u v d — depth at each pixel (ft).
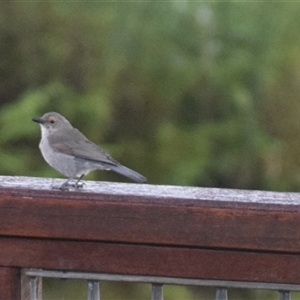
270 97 48.80
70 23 49.60
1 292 11.98
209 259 11.75
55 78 48.55
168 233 11.70
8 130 44.65
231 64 47.21
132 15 47.19
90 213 11.76
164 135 47.39
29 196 11.78
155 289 11.94
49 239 11.89
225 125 47.21
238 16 46.75
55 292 40.16
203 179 46.34
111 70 48.29
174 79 47.93
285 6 47.11
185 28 46.78
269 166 47.80
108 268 11.87
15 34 49.85
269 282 11.73
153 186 13.09
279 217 11.57
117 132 48.73
